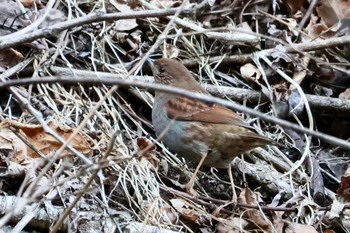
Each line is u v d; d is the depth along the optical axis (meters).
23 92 5.90
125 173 5.34
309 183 5.93
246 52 6.76
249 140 5.45
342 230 5.57
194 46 6.71
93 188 4.86
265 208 5.42
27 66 6.09
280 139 6.34
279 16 7.18
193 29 6.64
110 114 5.98
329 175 6.17
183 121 5.60
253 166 5.95
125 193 5.25
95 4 6.75
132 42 6.59
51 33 5.40
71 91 6.07
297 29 6.72
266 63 6.63
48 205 4.80
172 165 5.82
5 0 6.42
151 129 6.17
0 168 5.05
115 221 4.91
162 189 5.45
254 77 6.54
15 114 5.79
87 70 6.29
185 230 5.18
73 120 5.88
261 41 6.88
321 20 7.23
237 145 5.50
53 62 6.11
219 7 6.92
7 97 5.86
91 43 6.51
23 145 5.26
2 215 4.74
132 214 5.14
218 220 5.24
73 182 5.03
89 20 5.41
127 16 5.51
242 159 6.01
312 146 6.43
